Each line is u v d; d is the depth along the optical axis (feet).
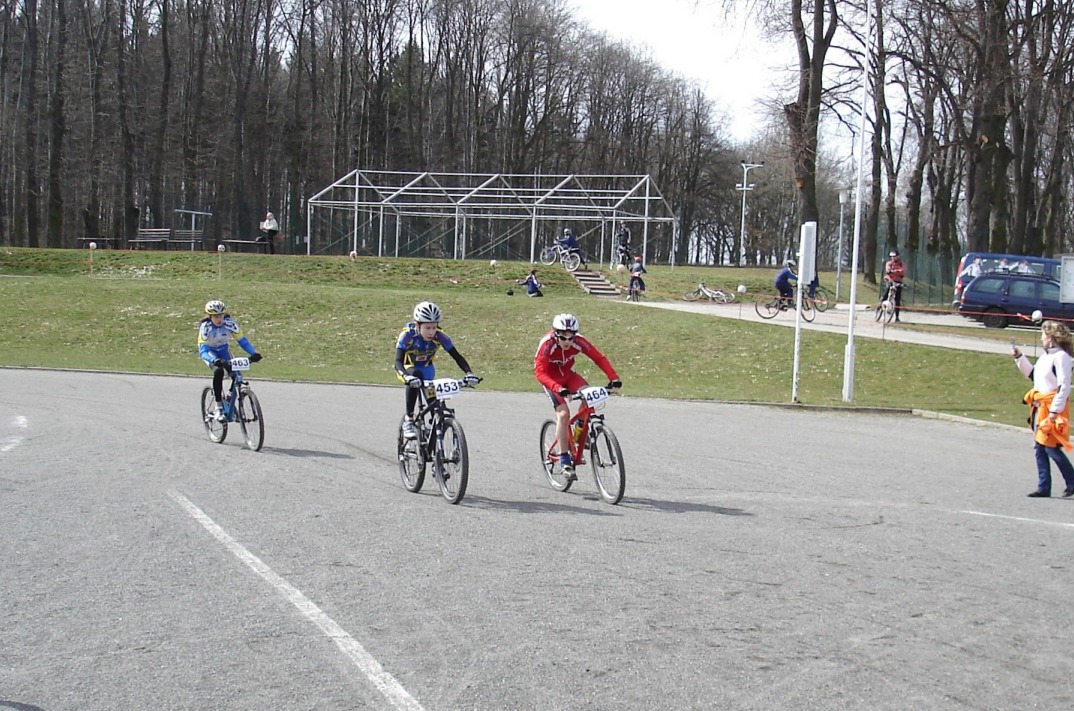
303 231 211.61
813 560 23.18
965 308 106.11
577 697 14.78
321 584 20.62
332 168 216.74
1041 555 24.26
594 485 33.42
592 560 22.82
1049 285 104.37
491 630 17.74
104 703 14.57
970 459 42.34
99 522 26.35
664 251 260.83
